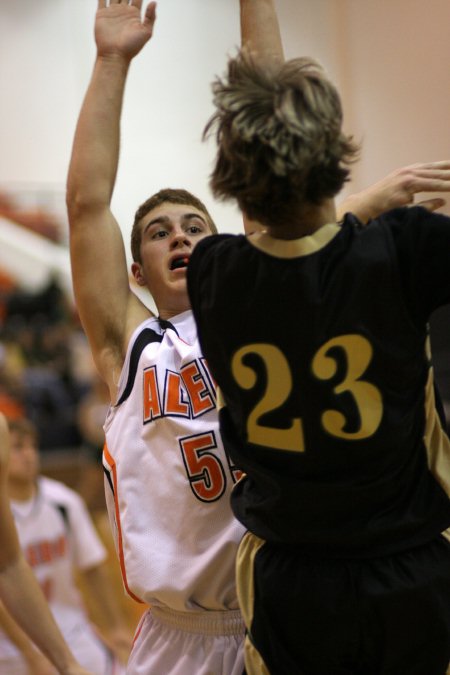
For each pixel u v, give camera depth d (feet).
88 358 62.90
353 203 13.79
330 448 11.52
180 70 52.70
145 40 16.07
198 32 52.85
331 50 41.34
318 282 11.34
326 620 11.94
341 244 11.46
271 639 12.23
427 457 12.19
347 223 11.72
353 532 11.74
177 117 52.75
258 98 11.26
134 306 16.16
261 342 11.60
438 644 12.07
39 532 30.76
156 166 52.37
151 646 15.34
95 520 56.39
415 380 11.74
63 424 60.29
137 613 40.22
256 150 11.00
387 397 11.48
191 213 16.53
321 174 11.20
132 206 51.83
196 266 12.21
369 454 11.47
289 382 11.55
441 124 36.47
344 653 12.17
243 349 11.73
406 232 11.37
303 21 42.65
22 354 62.03
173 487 14.76
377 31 38.99
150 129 52.39
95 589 31.65
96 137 15.76
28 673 26.21
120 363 15.84
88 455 58.65
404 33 37.88
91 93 15.93
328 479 11.63
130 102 52.13
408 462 11.85
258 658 12.46
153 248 16.38
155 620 15.49
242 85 11.48
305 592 11.98
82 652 29.07
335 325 11.30
